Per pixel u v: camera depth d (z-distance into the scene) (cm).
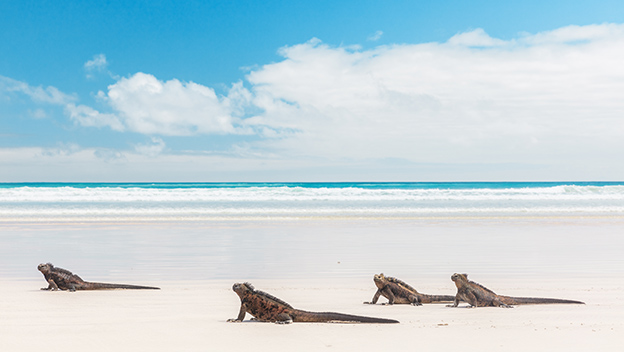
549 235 2412
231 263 1562
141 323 789
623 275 1343
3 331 730
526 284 1208
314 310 908
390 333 719
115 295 1058
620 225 2908
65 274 1120
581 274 1362
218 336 704
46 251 1836
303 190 5806
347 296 1058
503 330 740
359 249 1902
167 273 1380
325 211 3791
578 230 2642
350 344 661
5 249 1891
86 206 4181
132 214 3509
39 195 5141
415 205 4397
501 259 1656
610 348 645
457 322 796
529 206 4341
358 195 5450
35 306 928
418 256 1723
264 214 3550
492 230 2628
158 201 4778
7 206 4150
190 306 939
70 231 2528
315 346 652
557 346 654
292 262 1585
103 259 1648
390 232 2517
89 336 703
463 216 3459
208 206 4225
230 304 961
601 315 851
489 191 6125
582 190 6234
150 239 2208
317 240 2188
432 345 657
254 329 747
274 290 1127
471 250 1881
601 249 1916
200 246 1983
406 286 981
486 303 936
